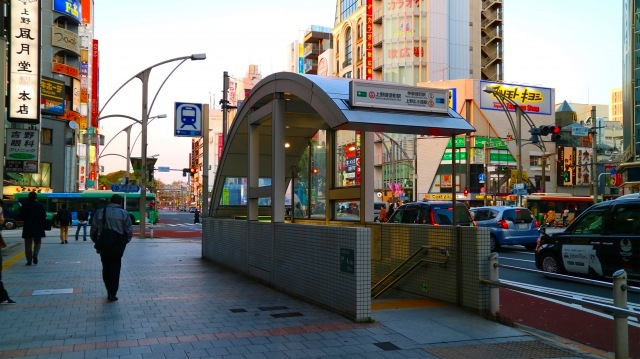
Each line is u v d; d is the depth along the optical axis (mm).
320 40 91750
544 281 12078
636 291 5238
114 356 5691
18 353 5781
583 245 11758
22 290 10078
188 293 9703
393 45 64438
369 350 5957
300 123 11586
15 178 42188
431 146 59688
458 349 6027
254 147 11828
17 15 24188
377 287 10023
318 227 8312
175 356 5703
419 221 16594
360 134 10867
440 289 8586
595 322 7801
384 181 62594
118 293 9742
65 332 6758
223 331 6793
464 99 59875
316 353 5840
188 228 41750
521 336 6582
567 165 63750
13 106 24109
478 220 21047
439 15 64375
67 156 52844
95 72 71250
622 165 41906
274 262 10164
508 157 60344
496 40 71438
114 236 8875
